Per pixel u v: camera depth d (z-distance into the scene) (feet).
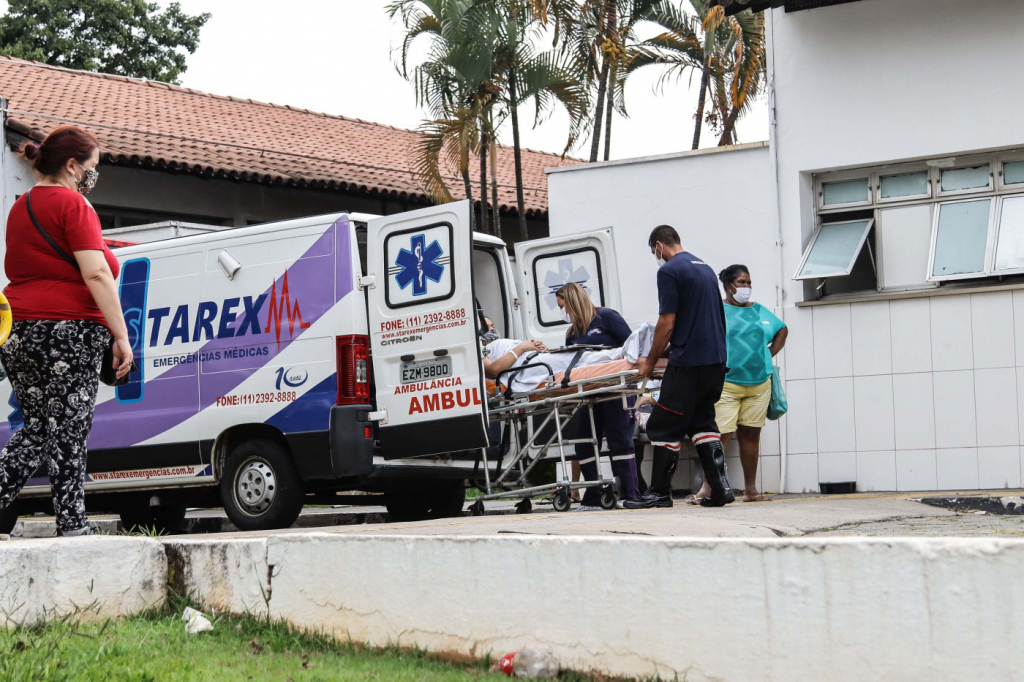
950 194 36.27
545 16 48.49
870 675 9.51
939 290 34.91
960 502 24.76
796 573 9.92
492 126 50.49
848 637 9.64
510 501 37.24
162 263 26.61
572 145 52.08
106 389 26.81
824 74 37.09
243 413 24.98
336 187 56.65
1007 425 33.99
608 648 10.98
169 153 53.47
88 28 116.06
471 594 11.93
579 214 41.55
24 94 58.85
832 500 26.61
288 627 13.25
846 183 37.68
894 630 9.41
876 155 36.40
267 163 57.11
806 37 37.37
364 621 12.75
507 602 11.68
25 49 110.11
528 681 11.07
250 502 24.90
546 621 11.41
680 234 39.93
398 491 29.04
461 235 24.09
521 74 50.29
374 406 24.71
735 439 37.29
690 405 24.45
